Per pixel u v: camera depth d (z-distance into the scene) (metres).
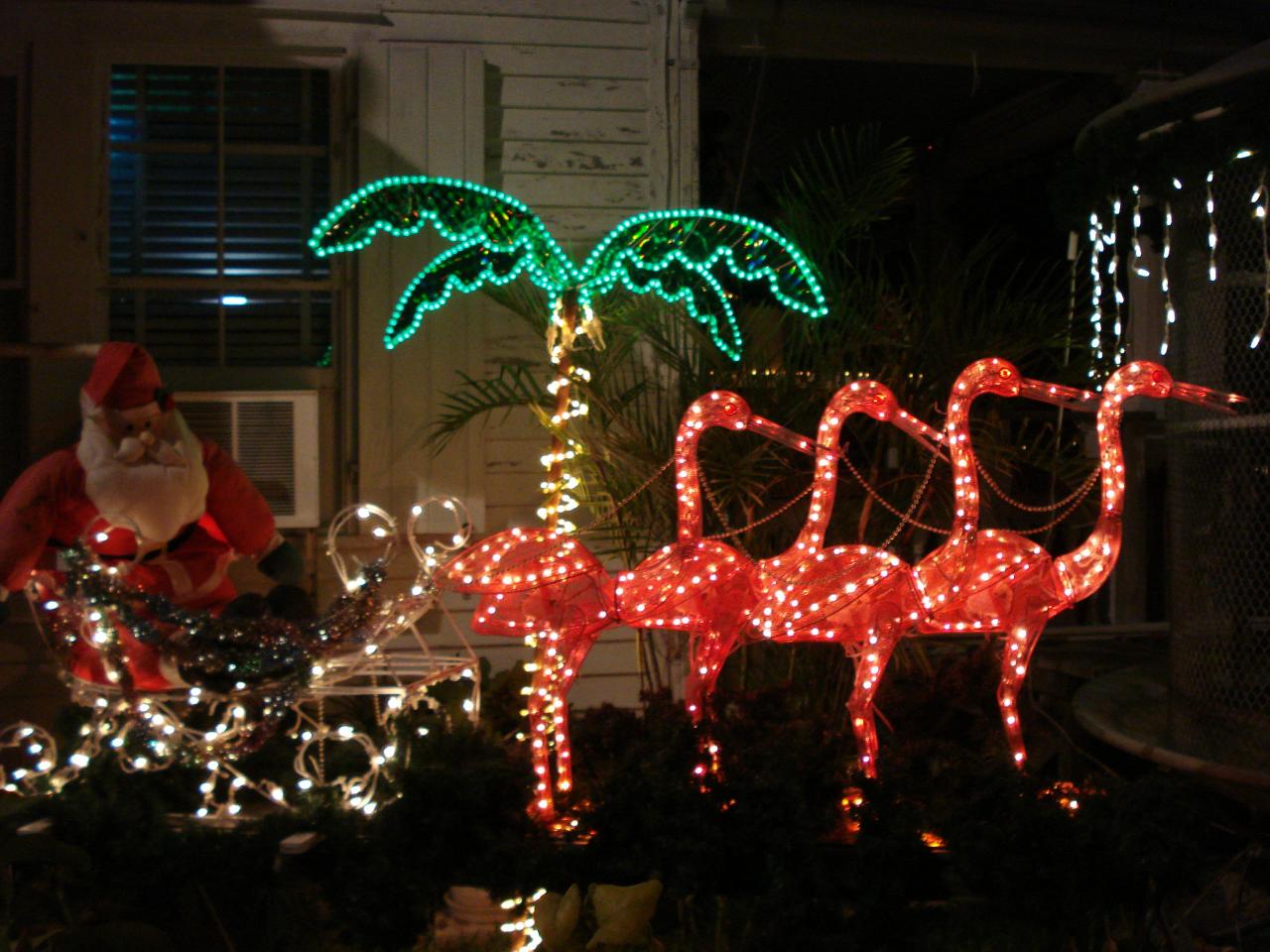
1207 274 4.55
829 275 5.05
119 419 4.36
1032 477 6.70
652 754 3.78
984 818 3.51
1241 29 6.36
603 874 3.54
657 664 5.14
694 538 4.01
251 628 3.94
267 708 3.96
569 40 5.56
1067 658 5.79
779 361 5.08
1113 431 4.09
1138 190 4.62
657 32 5.60
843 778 3.80
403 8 5.45
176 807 4.09
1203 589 4.62
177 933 3.72
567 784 3.95
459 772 3.61
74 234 5.27
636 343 5.42
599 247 4.55
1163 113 4.42
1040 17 6.06
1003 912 3.37
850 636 4.02
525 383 5.43
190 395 5.24
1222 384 4.55
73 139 5.27
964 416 4.06
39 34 5.24
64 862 3.46
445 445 5.31
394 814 3.50
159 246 5.39
